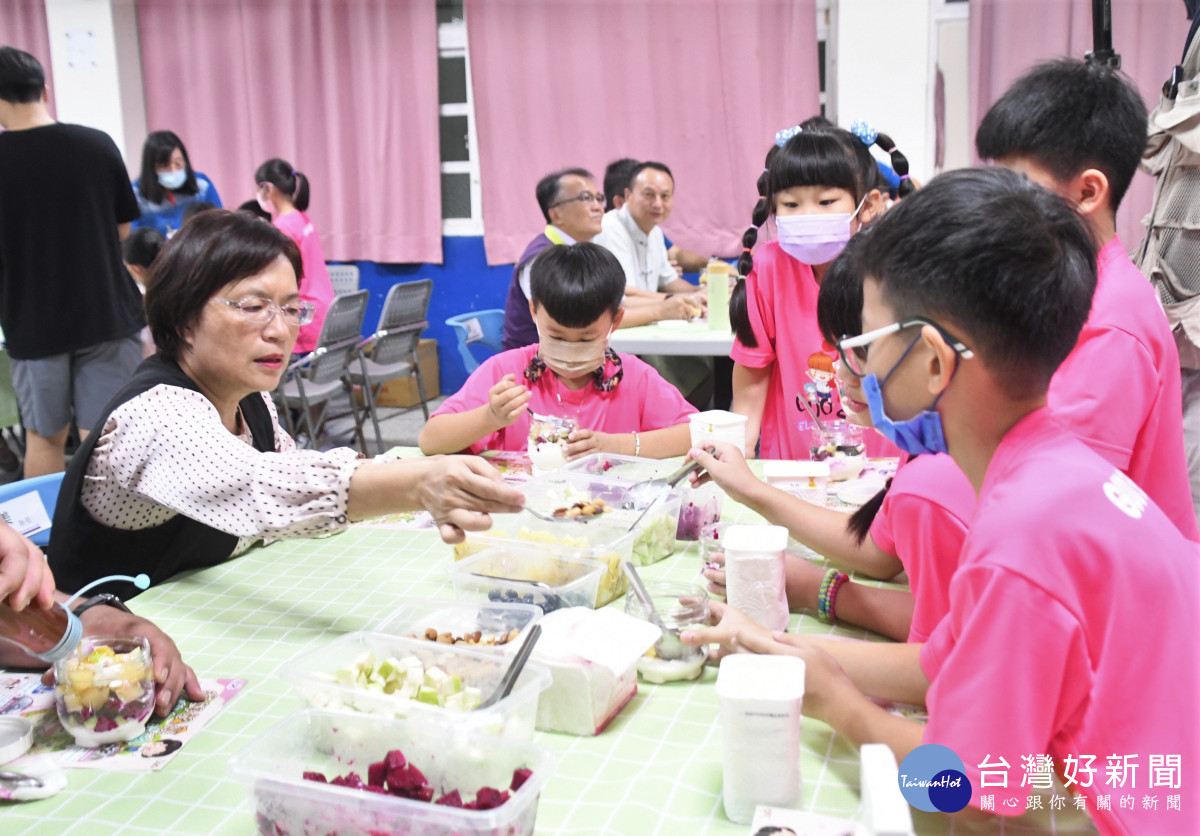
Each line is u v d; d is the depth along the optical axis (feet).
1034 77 4.66
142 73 19.49
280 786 2.73
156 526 5.05
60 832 2.91
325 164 18.94
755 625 3.59
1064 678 2.60
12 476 14.70
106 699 3.38
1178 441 4.59
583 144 17.61
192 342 4.80
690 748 3.27
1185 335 7.06
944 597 3.63
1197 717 2.65
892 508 3.83
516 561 4.46
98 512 4.84
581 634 3.55
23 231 11.38
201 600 4.72
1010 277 2.56
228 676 3.91
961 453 2.92
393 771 2.76
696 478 5.34
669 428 7.19
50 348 11.73
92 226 11.73
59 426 12.16
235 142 19.39
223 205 19.70
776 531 4.25
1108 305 4.29
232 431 5.43
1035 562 2.55
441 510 3.97
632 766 3.17
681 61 16.69
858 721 3.12
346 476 4.13
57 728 3.56
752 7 16.10
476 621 3.78
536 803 2.72
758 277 7.48
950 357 2.69
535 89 17.54
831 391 7.00
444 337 19.31
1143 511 2.79
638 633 3.59
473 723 2.87
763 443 7.80
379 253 18.94
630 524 4.73
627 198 14.58
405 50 17.98
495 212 18.28
